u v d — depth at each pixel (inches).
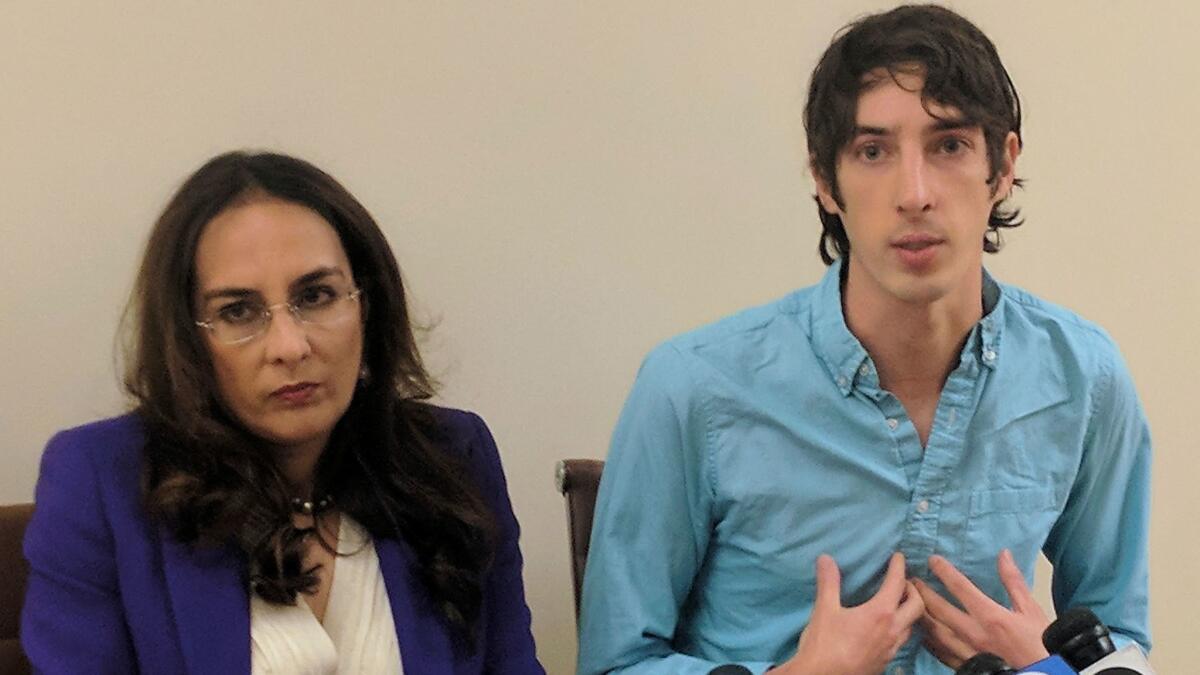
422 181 58.4
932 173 38.7
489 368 60.7
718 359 44.7
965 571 44.3
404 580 42.3
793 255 64.8
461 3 58.0
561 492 54.7
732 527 45.1
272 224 38.8
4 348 53.4
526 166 60.0
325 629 40.8
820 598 42.1
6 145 52.4
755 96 63.1
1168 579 72.0
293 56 55.8
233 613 38.8
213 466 39.8
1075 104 67.4
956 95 38.1
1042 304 46.3
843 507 43.8
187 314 39.4
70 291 54.1
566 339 61.9
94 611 39.0
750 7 62.4
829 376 43.9
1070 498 46.9
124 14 53.3
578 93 60.3
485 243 59.8
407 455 43.9
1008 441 44.0
